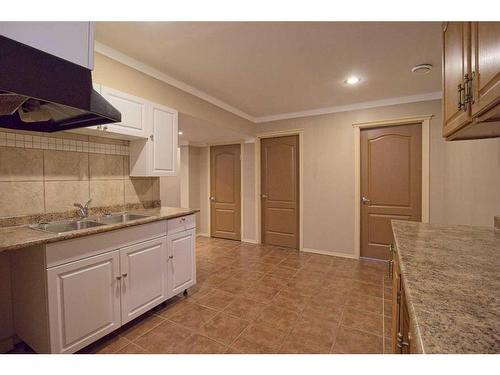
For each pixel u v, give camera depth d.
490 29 0.84
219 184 4.90
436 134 3.09
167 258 2.21
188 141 4.76
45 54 1.04
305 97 3.25
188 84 2.80
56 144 1.95
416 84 2.82
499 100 0.82
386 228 3.46
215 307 2.27
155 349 1.70
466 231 1.62
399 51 2.10
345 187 3.65
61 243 1.47
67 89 1.11
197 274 3.05
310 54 2.15
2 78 0.93
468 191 2.28
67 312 1.50
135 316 1.91
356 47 2.04
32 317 1.54
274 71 2.48
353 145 3.57
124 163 2.41
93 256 1.63
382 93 3.11
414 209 3.30
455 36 1.22
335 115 3.68
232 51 2.10
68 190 2.02
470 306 0.67
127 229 1.85
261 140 4.35
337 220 3.72
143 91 2.32
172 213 2.32
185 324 2.00
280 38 1.91
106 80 2.03
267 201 4.36
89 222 2.04
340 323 2.01
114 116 1.34
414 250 1.20
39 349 1.49
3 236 1.43
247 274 3.04
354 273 3.06
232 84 2.81
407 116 3.23
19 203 1.75
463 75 1.11
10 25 0.94
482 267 0.97
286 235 4.20
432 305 0.68
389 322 2.02
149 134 2.31
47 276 1.41
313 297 2.45
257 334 1.87
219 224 4.92
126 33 1.84
